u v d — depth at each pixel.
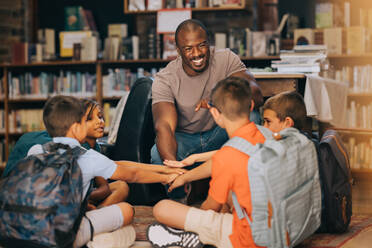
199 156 2.21
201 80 2.63
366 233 2.23
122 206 2.00
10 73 5.06
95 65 5.09
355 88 4.50
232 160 1.69
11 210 1.72
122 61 4.74
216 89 1.80
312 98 2.93
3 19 5.20
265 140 1.77
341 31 4.46
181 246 1.90
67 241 1.71
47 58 4.98
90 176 1.85
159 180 2.09
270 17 5.04
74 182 1.74
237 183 1.69
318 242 2.08
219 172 1.71
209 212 1.84
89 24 5.18
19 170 1.76
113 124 3.15
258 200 1.65
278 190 1.65
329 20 4.62
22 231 1.71
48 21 5.44
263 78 3.03
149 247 2.03
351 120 4.55
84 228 1.83
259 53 4.51
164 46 4.70
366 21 4.49
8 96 5.06
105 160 1.90
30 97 5.04
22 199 1.71
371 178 4.43
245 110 1.77
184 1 4.66
